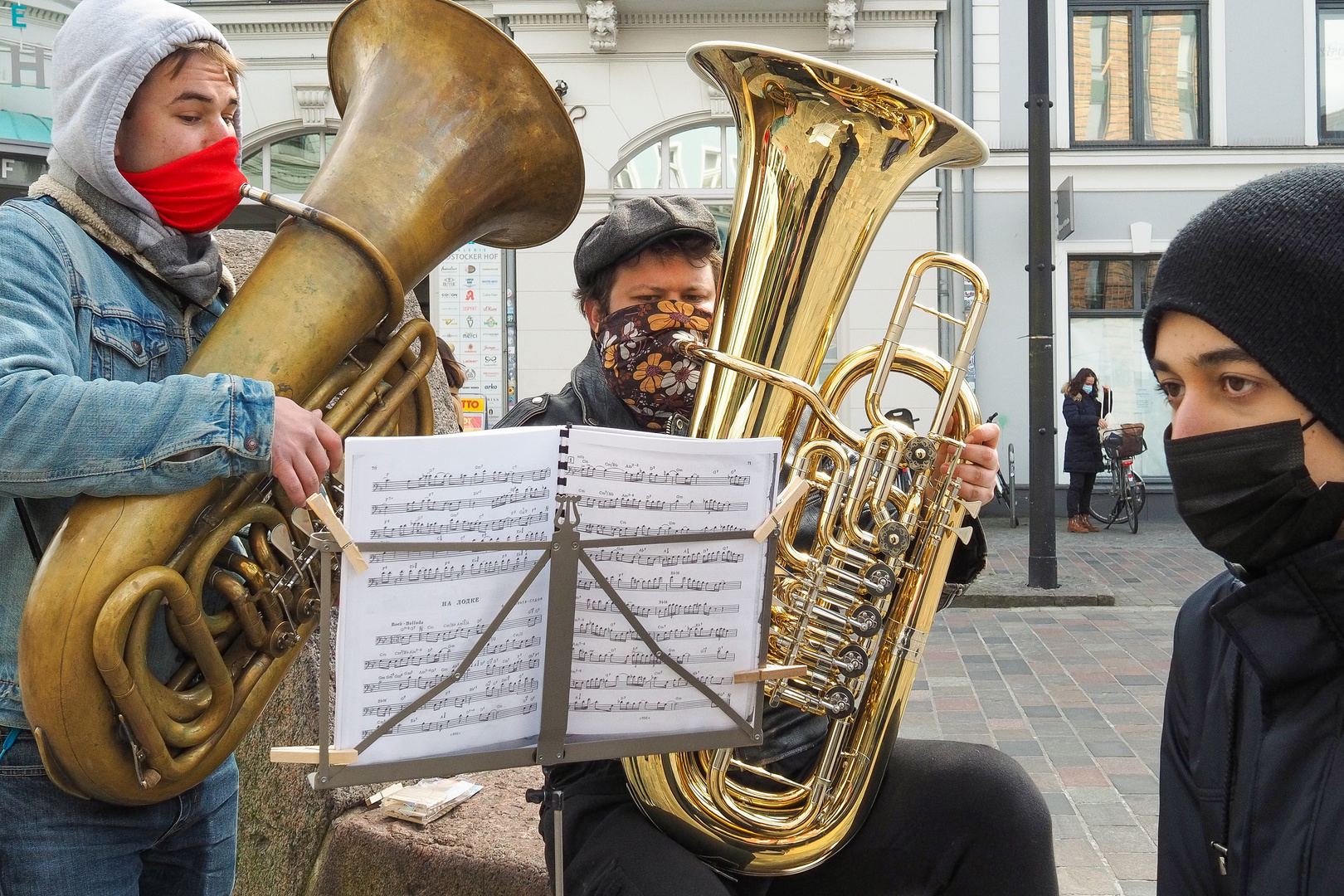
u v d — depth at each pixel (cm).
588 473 132
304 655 253
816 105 160
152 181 155
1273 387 104
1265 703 109
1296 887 100
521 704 137
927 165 166
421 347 168
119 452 131
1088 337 1150
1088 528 1059
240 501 146
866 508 167
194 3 1033
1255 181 108
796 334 163
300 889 245
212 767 151
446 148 161
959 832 171
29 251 143
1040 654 572
